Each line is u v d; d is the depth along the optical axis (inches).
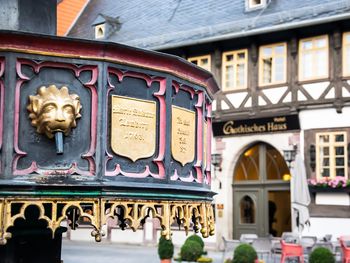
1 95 118.3
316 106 659.4
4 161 116.2
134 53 127.4
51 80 121.6
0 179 115.5
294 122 673.6
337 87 647.1
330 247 515.5
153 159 131.4
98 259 624.7
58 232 158.6
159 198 128.0
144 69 130.3
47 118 118.0
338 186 635.5
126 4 916.0
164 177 132.1
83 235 877.2
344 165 641.0
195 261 569.0
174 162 137.4
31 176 117.3
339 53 648.4
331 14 631.8
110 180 122.9
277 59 690.8
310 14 649.0
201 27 740.7
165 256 537.6
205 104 156.3
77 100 121.5
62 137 119.3
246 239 562.9
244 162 731.4
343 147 643.5
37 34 118.2
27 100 119.6
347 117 642.2
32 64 120.0
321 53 660.7
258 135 705.0
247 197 726.5
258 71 703.1
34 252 152.5
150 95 132.4
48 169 119.2
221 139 737.6
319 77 660.7
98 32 872.9
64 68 122.3
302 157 668.1
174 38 754.2
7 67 118.0
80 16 985.5
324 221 648.4
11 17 143.2
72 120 120.3
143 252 713.0
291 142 676.7
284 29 664.4
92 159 122.1
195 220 149.6
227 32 706.8
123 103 127.4
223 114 726.5
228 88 725.3
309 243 533.0
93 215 118.9
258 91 701.3
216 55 729.6
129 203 123.0
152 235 803.4
